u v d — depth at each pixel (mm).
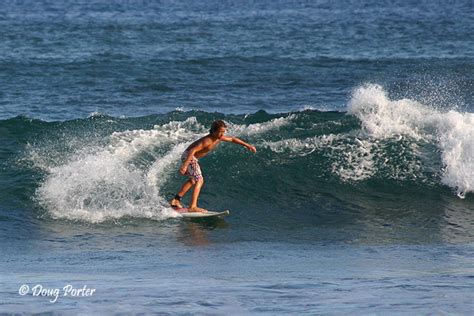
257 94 90875
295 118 61125
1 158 56125
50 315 25719
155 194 49875
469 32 160500
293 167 54688
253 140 57625
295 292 29969
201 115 65688
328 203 50875
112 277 34781
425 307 26703
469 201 51281
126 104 84688
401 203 50938
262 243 43438
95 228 45969
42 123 63562
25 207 48875
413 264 37656
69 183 50406
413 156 55344
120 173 51312
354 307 26859
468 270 35812
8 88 91750
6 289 30984
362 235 45094
